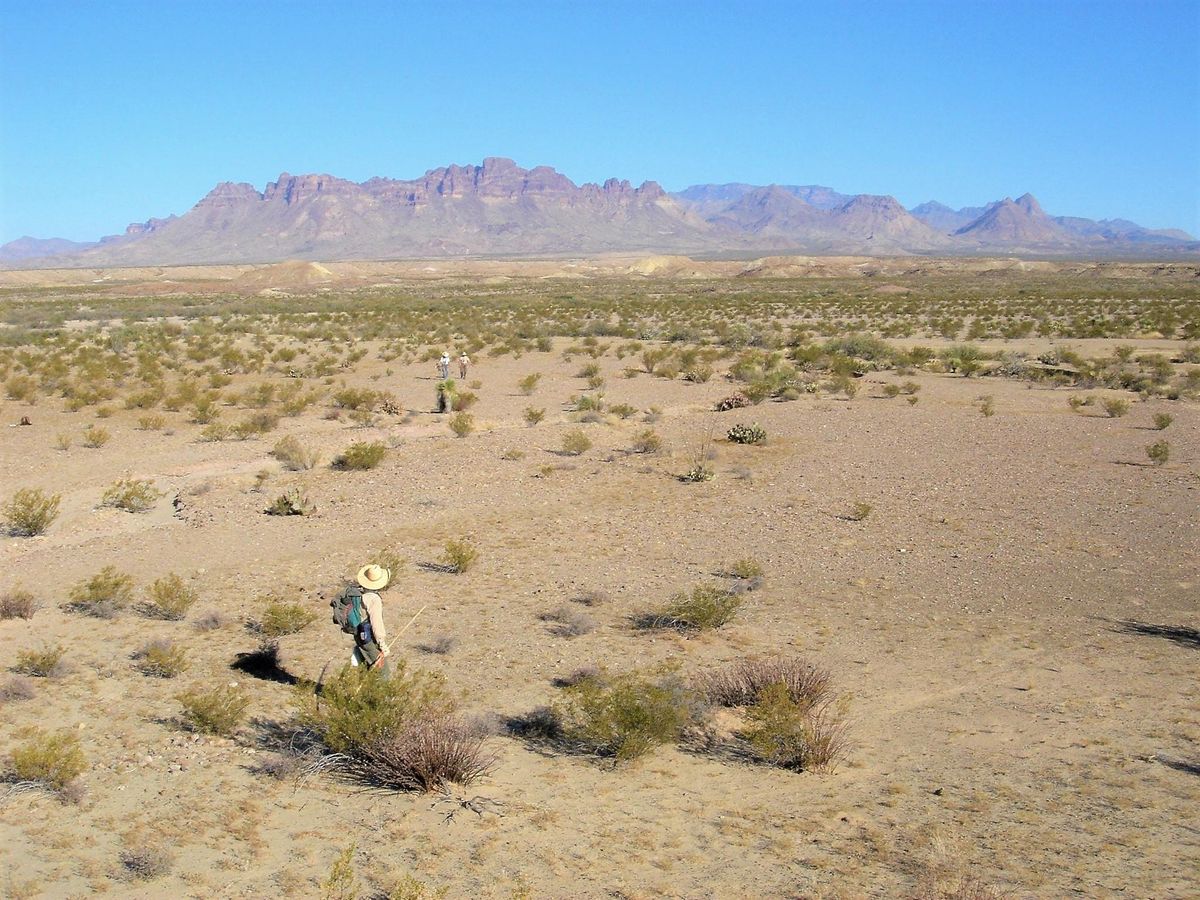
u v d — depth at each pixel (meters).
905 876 6.30
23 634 11.95
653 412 31.97
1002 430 27.86
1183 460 23.05
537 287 172.12
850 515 18.22
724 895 6.11
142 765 8.09
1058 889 6.11
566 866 6.50
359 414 31.53
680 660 10.84
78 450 25.72
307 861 6.56
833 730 8.86
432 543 16.62
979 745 8.59
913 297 117.56
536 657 11.01
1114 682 10.14
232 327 75.56
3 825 7.00
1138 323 72.75
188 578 14.66
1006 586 13.80
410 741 7.87
